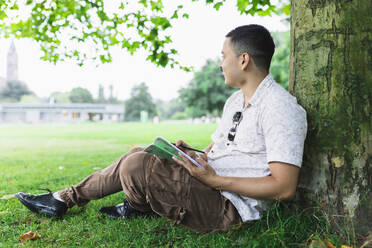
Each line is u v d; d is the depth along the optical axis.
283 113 1.64
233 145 1.86
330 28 1.90
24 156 6.76
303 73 2.00
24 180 3.95
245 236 1.76
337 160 1.85
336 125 1.86
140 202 2.00
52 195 2.38
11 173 4.49
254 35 1.79
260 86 1.78
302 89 2.00
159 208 1.86
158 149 1.70
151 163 1.84
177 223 1.84
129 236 2.00
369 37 1.86
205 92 39.12
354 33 1.86
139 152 1.91
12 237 2.08
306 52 1.99
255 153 1.77
